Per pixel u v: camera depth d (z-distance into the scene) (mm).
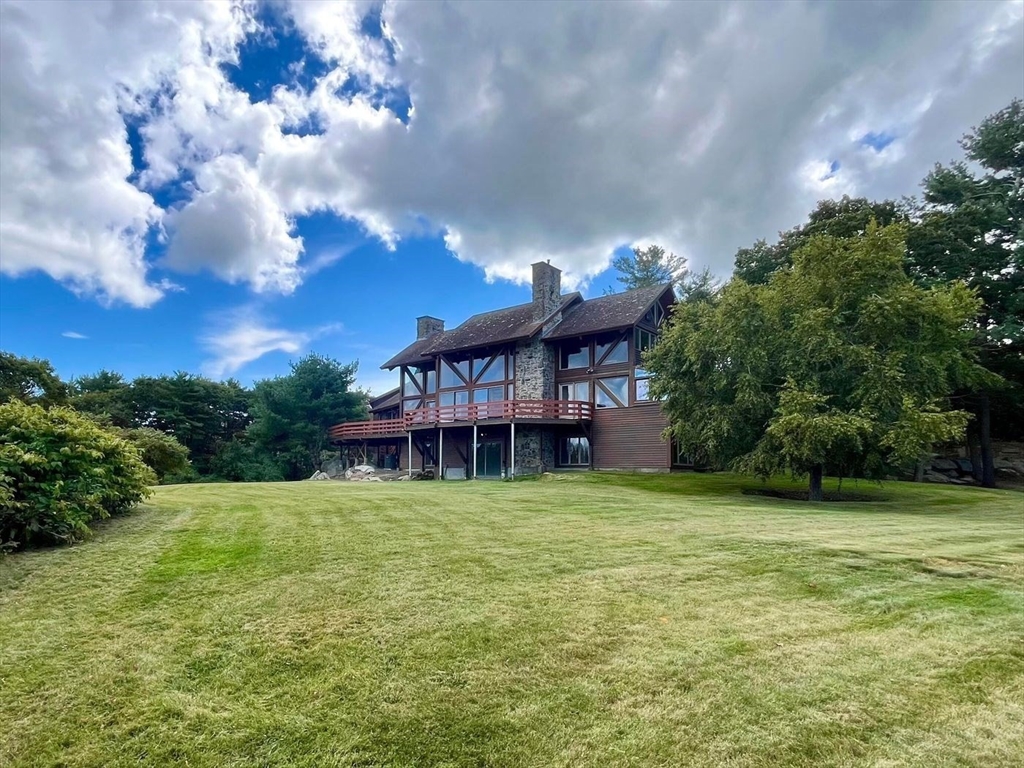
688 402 15414
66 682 3109
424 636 3676
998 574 5059
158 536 6566
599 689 3021
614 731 2656
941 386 13891
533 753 2506
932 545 6281
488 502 10594
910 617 4039
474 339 26078
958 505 12984
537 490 14234
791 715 2768
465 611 4109
